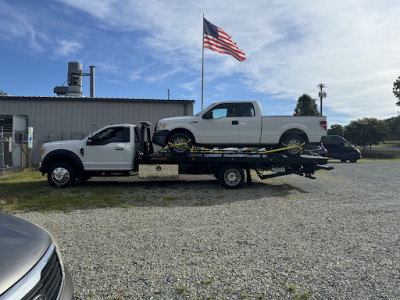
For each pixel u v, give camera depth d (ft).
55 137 51.80
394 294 9.25
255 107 29.17
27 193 26.14
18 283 5.24
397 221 17.94
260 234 15.37
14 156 46.62
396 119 234.58
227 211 20.49
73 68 72.18
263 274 10.69
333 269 11.11
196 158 29.14
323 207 21.79
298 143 28.86
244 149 29.89
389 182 35.32
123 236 14.97
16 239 6.61
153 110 53.31
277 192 28.09
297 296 9.14
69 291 6.82
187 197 25.35
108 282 10.00
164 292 9.38
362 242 14.14
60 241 14.14
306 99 160.66
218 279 10.30
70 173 28.94
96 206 21.70
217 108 29.22
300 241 14.26
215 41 53.21
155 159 29.27
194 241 14.24
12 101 51.34
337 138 73.87
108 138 29.50
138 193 26.91
